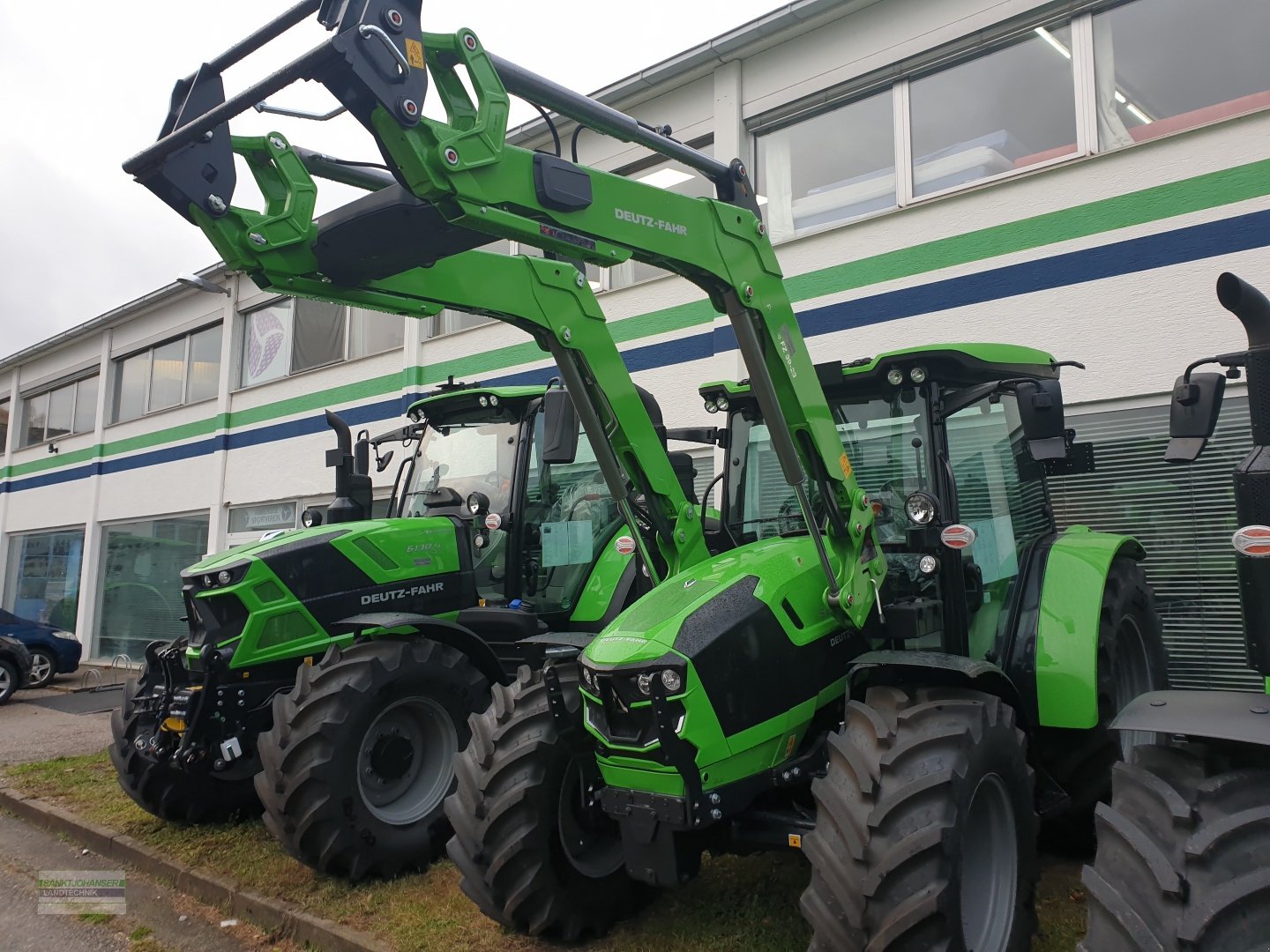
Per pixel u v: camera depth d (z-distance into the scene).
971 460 4.14
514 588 5.28
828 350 8.02
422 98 2.71
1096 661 3.77
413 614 4.86
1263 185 6.07
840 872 2.75
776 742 3.29
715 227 3.56
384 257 3.43
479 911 4.05
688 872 3.20
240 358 14.48
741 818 3.34
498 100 2.96
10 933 4.33
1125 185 6.61
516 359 10.63
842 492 3.54
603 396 4.24
